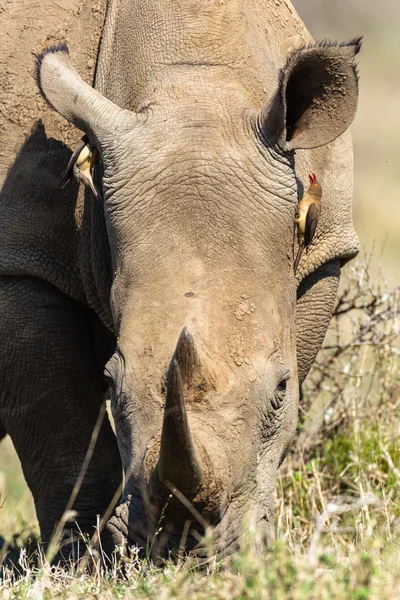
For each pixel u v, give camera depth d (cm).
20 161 1630
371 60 8675
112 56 1555
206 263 1315
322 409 2119
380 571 1163
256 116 1394
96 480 1655
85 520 1661
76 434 1652
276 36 1574
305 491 1867
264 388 1283
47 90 1444
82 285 1631
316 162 1558
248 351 1282
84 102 1427
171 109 1406
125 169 1380
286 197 1377
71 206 1609
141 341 1286
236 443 1250
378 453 1956
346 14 8888
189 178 1352
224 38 1481
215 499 1211
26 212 1620
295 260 1423
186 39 1475
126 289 1334
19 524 2027
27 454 1677
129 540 1269
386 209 4847
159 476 1189
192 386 1243
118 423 1309
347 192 1598
